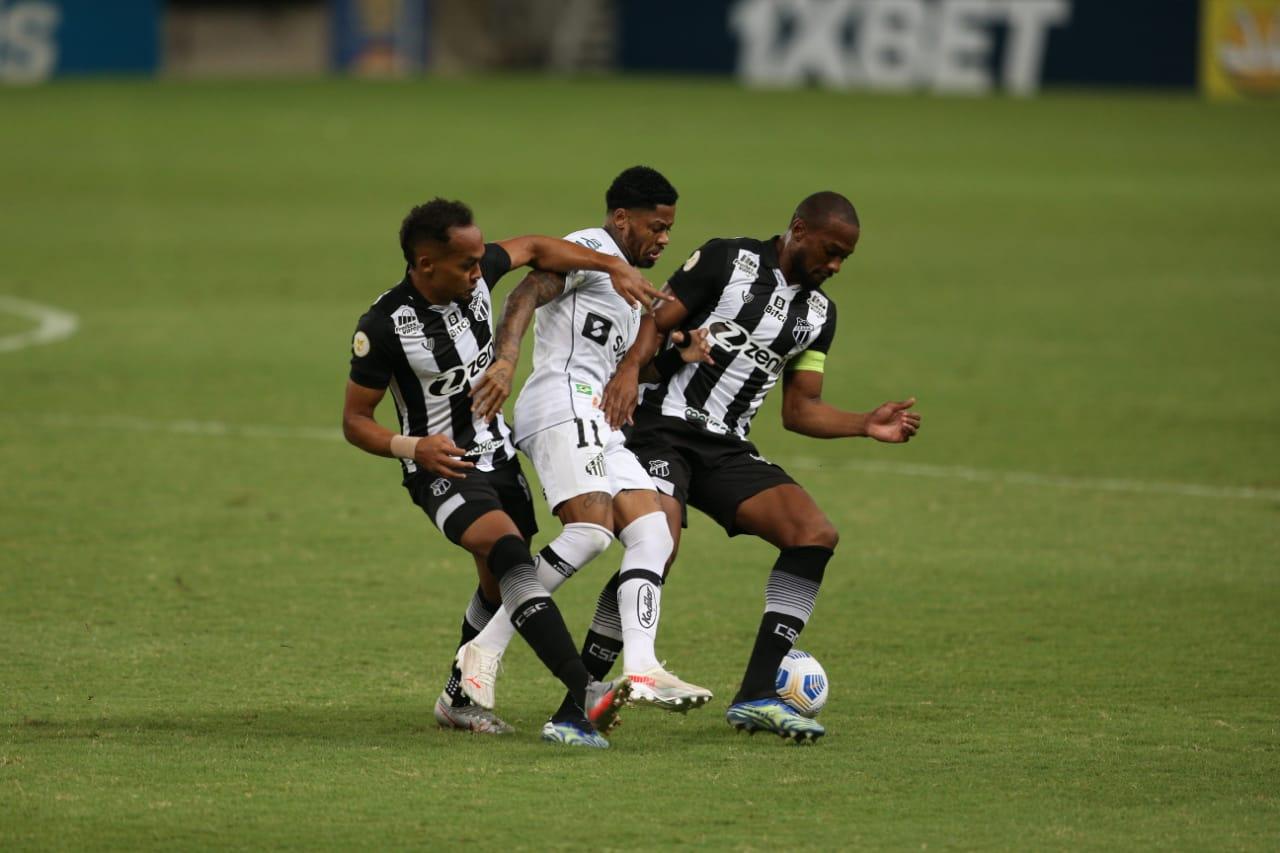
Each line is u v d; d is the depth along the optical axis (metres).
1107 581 26.67
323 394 40.78
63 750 18.03
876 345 47.81
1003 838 15.68
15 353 45.12
